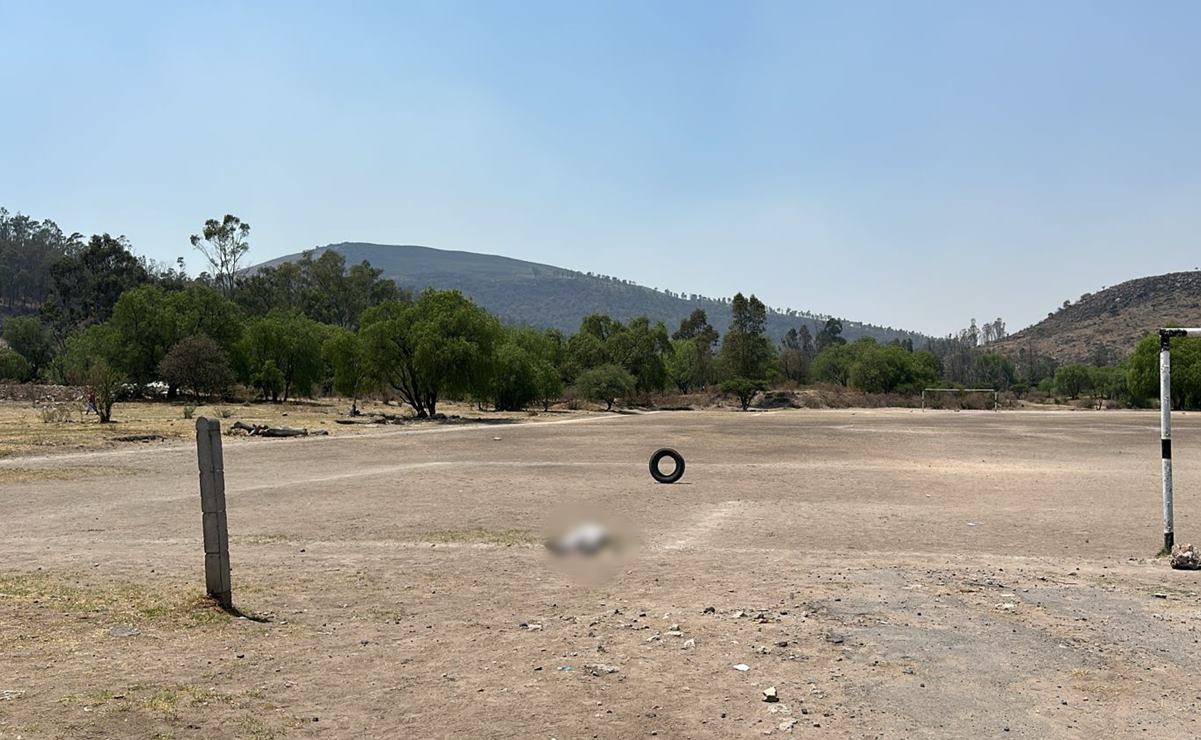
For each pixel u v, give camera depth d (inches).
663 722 229.6
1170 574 462.0
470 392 2453.2
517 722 227.9
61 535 578.6
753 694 252.1
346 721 226.2
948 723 232.7
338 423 2080.5
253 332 3117.6
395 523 653.3
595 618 339.9
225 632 308.8
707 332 6038.4
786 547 556.7
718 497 840.9
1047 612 358.6
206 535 345.7
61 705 226.5
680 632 318.0
